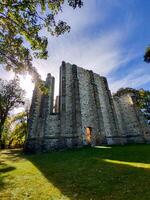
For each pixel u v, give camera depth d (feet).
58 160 46.29
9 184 25.30
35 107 81.10
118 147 64.90
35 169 35.81
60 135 71.51
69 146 70.13
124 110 101.96
